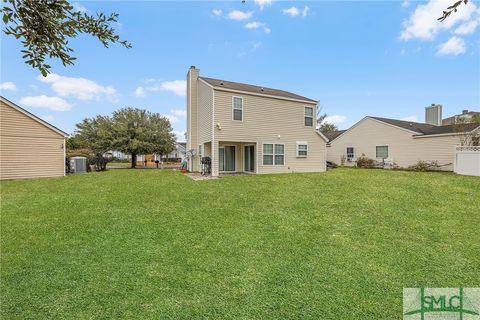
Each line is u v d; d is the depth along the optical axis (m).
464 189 8.66
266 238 4.44
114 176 13.53
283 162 15.37
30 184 10.45
